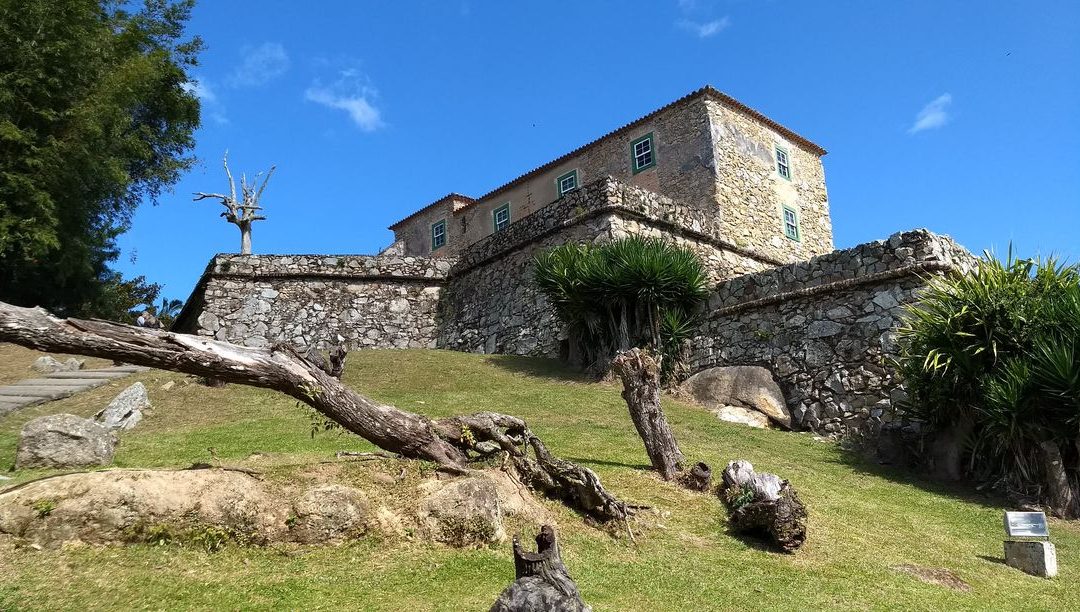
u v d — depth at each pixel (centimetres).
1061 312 1045
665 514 744
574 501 719
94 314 2622
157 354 607
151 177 2309
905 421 1238
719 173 2123
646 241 1680
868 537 769
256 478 601
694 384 1509
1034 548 720
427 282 2264
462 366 1666
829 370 1395
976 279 1155
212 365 629
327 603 482
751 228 2191
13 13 1573
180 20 2303
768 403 1405
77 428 782
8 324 551
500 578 545
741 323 1567
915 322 1199
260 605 470
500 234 2117
